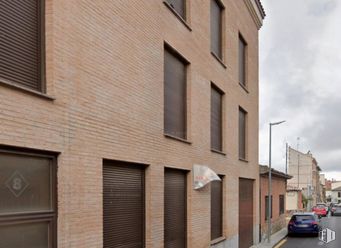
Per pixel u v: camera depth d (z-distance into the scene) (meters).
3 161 5.73
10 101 5.65
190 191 12.81
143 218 9.94
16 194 5.93
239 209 19.28
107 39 8.10
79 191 7.12
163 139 10.75
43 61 6.58
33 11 6.48
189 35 12.81
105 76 8.01
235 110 18.34
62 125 6.71
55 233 6.58
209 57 14.78
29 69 6.34
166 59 11.56
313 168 92.00
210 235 14.56
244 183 20.58
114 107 8.32
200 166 13.15
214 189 15.83
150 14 10.08
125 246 9.14
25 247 6.04
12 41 6.04
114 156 8.29
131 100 9.04
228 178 17.11
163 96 10.80
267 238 25.05
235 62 18.42
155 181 10.22
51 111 6.46
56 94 6.59
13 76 6.04
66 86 6.85
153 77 10.19
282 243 24.78
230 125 17.52
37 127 6.14
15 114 5.73
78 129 7.13
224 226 16.62
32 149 6.11
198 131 13.53
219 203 16.41
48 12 6.62
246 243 20.59
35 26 6.51
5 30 5.91
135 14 9.27
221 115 16.88
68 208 6.81
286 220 40.16
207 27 14.62
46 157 6.48
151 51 10.10
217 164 15.60
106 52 8.06
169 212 11.56
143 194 9.97
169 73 11.76
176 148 11.68
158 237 10.30
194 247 12.87
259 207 23.80
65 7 6.89
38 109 6.18
